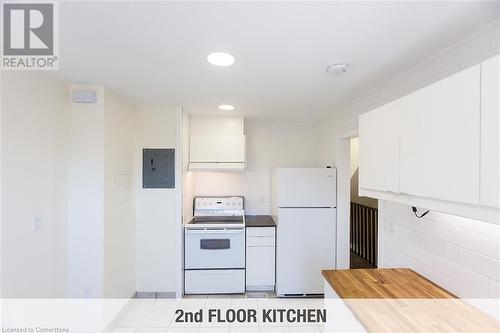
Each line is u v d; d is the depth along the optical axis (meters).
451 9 1.14
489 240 1.26
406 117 1.30
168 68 1.81
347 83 2.11
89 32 1.34
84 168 2.23
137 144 3.00
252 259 3.18
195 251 3.11
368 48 1.50
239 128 3.43
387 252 2.06
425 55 1.59
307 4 1.11
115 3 1.10
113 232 2.45
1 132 1.58
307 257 3.05
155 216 3.02
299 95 2.46
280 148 3.86
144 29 1.31
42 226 1.92
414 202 1.27
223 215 3.68
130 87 2.26
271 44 1.46
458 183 1.00
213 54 1.60
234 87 2.23
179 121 3.00
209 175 3.81
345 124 2.85
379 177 1.54
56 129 2.06
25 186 1.76
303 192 3.05
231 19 1.22
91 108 2.23
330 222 3.06
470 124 0.96
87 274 2.23
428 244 1.65
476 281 1.32
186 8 1.13
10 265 1.64
